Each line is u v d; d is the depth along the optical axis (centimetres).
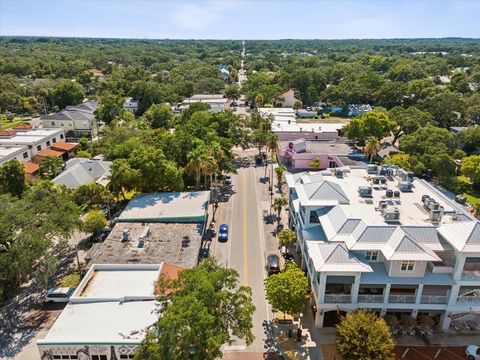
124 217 5625
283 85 17512
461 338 3947
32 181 7688
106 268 4372
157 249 4891
